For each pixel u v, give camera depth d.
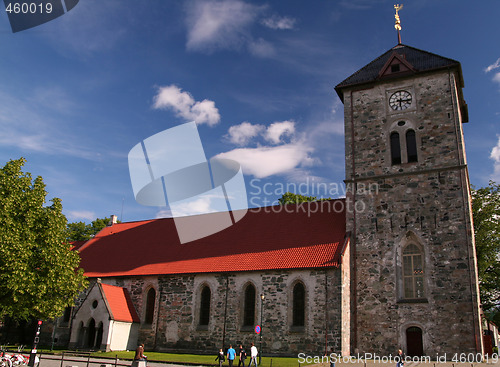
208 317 38.69
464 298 31.95
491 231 49.81
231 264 39.12
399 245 35.25
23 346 41.84
